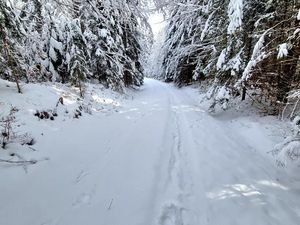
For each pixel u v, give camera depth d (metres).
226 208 3.95
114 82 14.35
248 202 4.14
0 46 6.18
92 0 7.07
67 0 6.89
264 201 4.18
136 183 4.49
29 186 3.92
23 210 3.40
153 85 28.09
